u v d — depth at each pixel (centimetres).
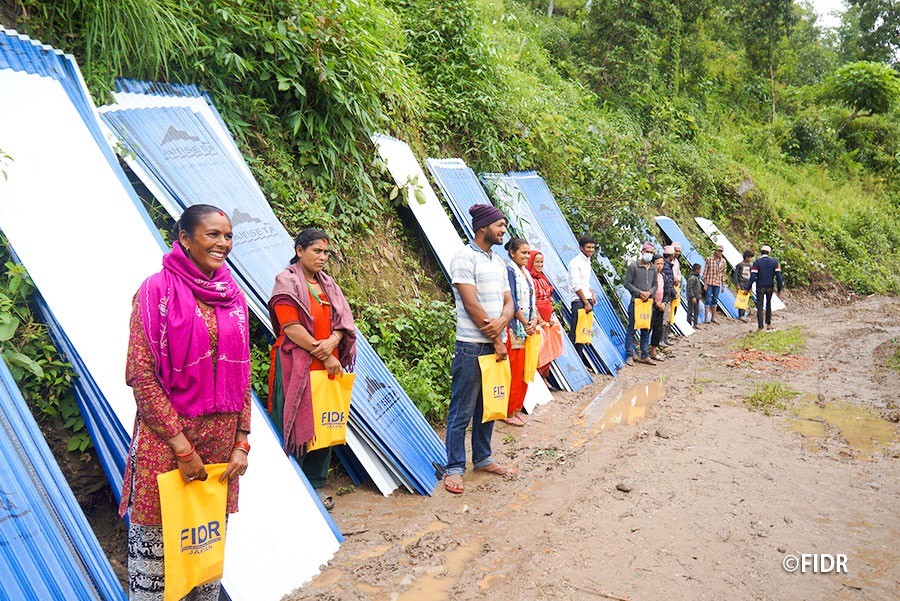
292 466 417
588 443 615
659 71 2106
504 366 515
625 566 382
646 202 1205
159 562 262
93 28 466
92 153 404
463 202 840
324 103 659
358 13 696
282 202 596
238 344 272
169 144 479
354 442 489
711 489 495
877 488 505
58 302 347
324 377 434
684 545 408
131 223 402
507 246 600
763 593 357
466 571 379
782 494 490
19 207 351
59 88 408
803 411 728
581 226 1131
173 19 520
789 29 2861
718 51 2772
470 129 991
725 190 1956
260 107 608
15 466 277
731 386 854
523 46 1517
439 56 1005
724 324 1512
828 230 2203
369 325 622
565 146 1188
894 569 387
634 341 1046
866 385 865
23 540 263
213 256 264
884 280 2183
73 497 299
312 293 437
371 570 381
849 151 2970
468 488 511
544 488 507
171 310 251
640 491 491
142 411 251
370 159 716
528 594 352
